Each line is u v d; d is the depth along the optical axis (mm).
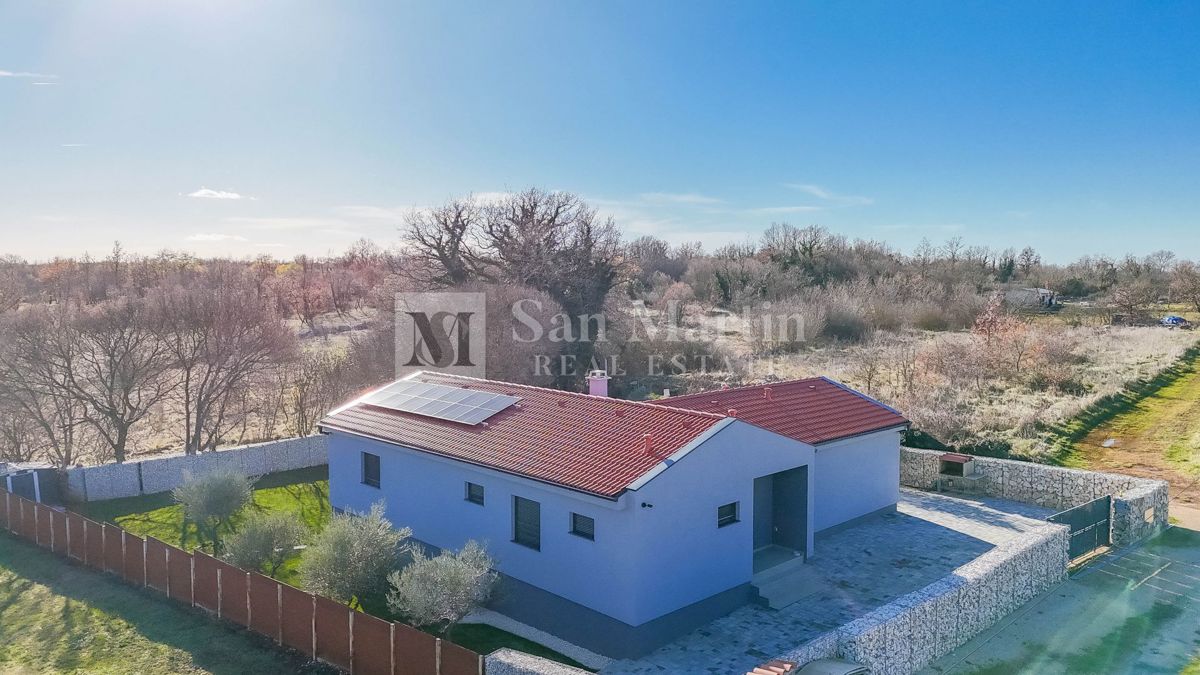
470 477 18984
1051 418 33500
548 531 17172
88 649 16031
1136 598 18125
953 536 22750
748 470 18125
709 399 23641
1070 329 60000
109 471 26828
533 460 17719
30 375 33656
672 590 16266
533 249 54656
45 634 16781
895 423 24422
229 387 36250
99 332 34344
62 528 21203
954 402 36219
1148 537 22234
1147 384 41094
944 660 15016
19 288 57750
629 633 15539
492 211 57156
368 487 22297
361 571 16922
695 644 16203
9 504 23031
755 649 15953
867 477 23953
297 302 76688
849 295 67750
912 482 28422
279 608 15820
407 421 21875
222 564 17062
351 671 14492
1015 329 47062
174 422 42781
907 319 65438
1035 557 18250
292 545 19688
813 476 20469
